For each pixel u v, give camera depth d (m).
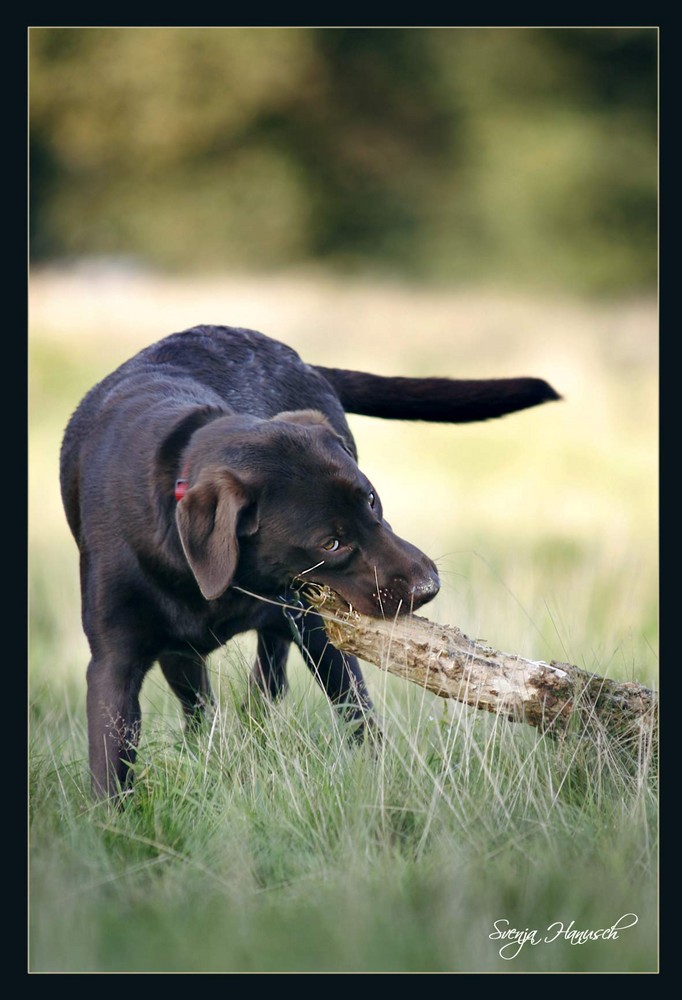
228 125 31.42
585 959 5.10
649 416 19.16
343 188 31.88
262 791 5.75
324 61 31.53
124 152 31.19
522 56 31.41
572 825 5.56
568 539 11.86
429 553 10.52
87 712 6.04
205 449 5.62
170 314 24.67
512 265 31.12
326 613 5.70
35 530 12.16
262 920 5.11
